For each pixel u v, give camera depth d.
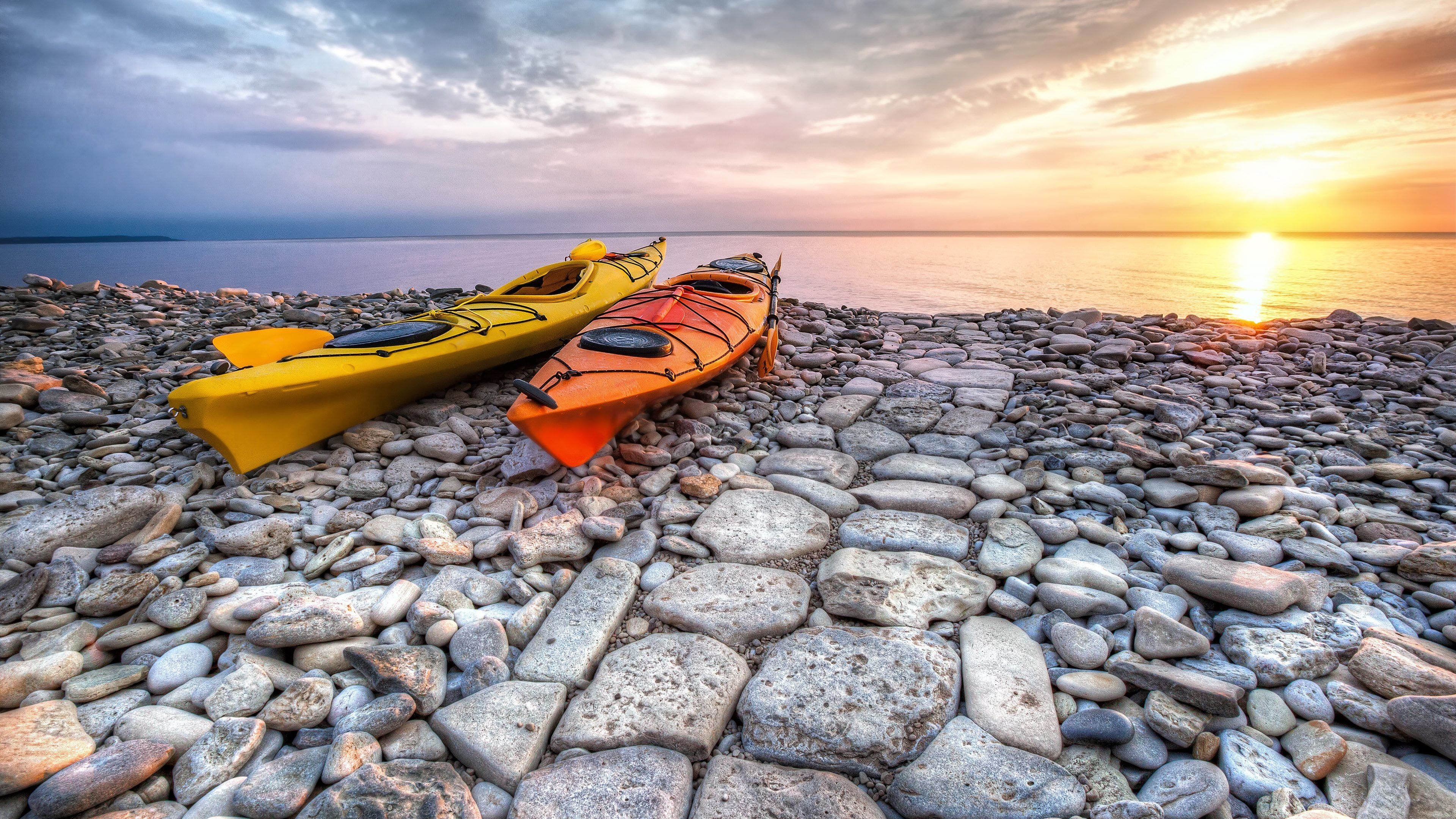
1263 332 7.80
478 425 5.04
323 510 3.86
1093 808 2.17
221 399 3.83
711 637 2.94
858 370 6.33
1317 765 2.27
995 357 6.90
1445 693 2.41
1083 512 3.82
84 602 2.91
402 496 4.06
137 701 2.62
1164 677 2.51
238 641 2.90
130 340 7.28
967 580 3.22
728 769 2.35
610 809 2.17
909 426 4.98
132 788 2.23
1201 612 2.98
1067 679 2.64
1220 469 3.82
